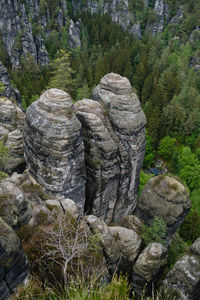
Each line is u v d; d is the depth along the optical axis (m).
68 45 116.00
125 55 94.25
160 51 112.88
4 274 11.57
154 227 29.09
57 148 22.55
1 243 11.24
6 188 15.56
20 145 29.39
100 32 120.62
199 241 23.70
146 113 73.50
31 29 104.69
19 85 78.94
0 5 94.56
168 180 31.34
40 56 108.06
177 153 70.50
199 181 59.81
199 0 131.88
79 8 143.00
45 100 22.72
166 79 85.75
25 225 16.36
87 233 19.98
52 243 16.45
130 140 27.95
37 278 14.24
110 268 21.92
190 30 124.69
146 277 24.23
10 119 32.88
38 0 114.31
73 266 16.50
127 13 141.12
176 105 73.62
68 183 24.59
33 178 25.56
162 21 135.88
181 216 31.03
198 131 73.19
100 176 27.02
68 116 22.61
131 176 30.22
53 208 20.11
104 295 10.10
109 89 27.66
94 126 25.47
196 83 89.81
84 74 88.88
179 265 23.38
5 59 99.88
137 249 26.86
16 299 12.05
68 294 10.02
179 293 22.95
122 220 32.00
